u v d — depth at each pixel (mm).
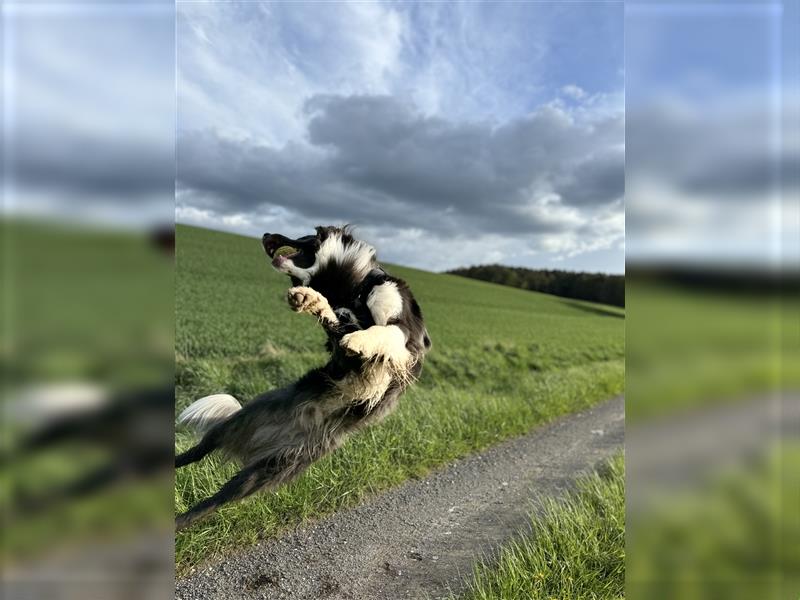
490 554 4406
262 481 3705
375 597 3830
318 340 12992
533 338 20391
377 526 4832
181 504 4262
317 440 3834
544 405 8906
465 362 12320
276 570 4105
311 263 3830
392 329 3354
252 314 16219
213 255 27125
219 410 4102
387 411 3877
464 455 6730
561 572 3951
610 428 8422
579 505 5000
